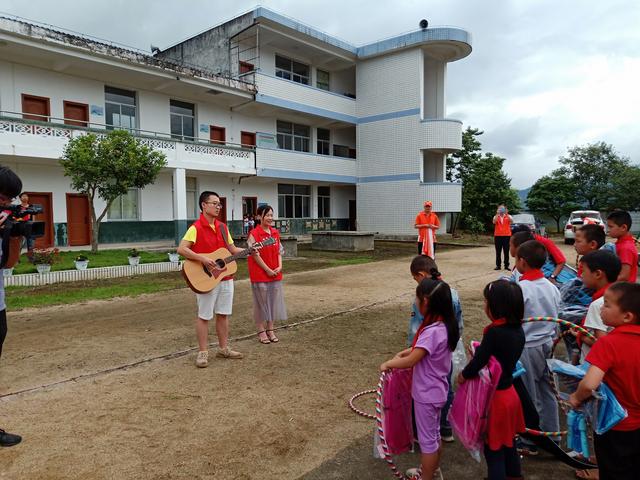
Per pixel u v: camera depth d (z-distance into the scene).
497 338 2.59
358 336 6.09
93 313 7.48
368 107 26.20
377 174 26.02
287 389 4.30
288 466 3.04
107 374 4.67
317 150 27.30
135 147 13.73
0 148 13.24
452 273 11.70
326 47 24.61
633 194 31.94
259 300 5.73
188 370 4.80
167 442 3.31
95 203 17.55
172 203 20.00
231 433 3.45
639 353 2.25
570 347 3.65
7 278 9.88
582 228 3.99
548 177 36.12
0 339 3.37
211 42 23.22
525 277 3.40
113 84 17.91
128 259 12.66
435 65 26.22
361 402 4.02
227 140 22.28
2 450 3.18
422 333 2.72
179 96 20.16
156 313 7.46
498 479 2.58
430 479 2.71
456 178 31.11
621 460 2.32
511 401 2.60
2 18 13.55
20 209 3.35
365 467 3.05
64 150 13.63
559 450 3.08
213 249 5.04
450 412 2.77
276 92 22.25
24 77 15.45
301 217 26.64
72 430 3.48
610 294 2.35
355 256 16.50
